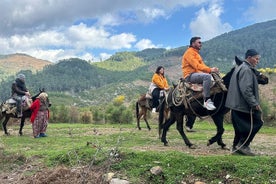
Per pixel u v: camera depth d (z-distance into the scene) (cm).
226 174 717
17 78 1592
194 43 1041
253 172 703
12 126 2175
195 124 2073
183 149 1014
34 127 1470
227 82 957
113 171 782
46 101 1503
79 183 721
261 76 877
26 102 1555
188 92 1011
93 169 802
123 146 1092
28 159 943
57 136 1513
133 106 2970
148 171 752
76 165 838
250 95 809
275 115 1967
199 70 1029
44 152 988
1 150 1048
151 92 1619
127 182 720
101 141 1250
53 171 795
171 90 1099
